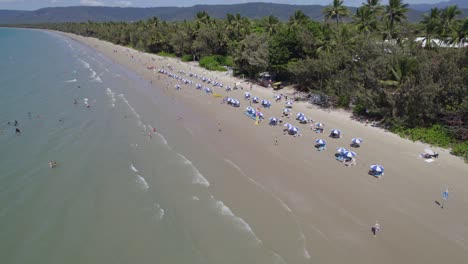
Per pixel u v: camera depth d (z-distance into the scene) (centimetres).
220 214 2559
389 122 4038
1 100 5809
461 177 2911
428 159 3225
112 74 8400
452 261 2047
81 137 4150
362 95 4234
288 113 4712
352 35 5316
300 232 2328
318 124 4094
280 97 5447
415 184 2833
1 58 11319
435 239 2219
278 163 3294
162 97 5912
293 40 6019
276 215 2519
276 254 2147
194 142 3891
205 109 5109
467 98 3425
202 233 2369
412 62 3838
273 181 2977
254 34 6881
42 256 2233
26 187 3025
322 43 5416
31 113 5112
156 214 2597
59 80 7612
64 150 3778
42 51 13862
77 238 2377
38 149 3812
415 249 2145
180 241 2305
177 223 2483
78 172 3266
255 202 2689
